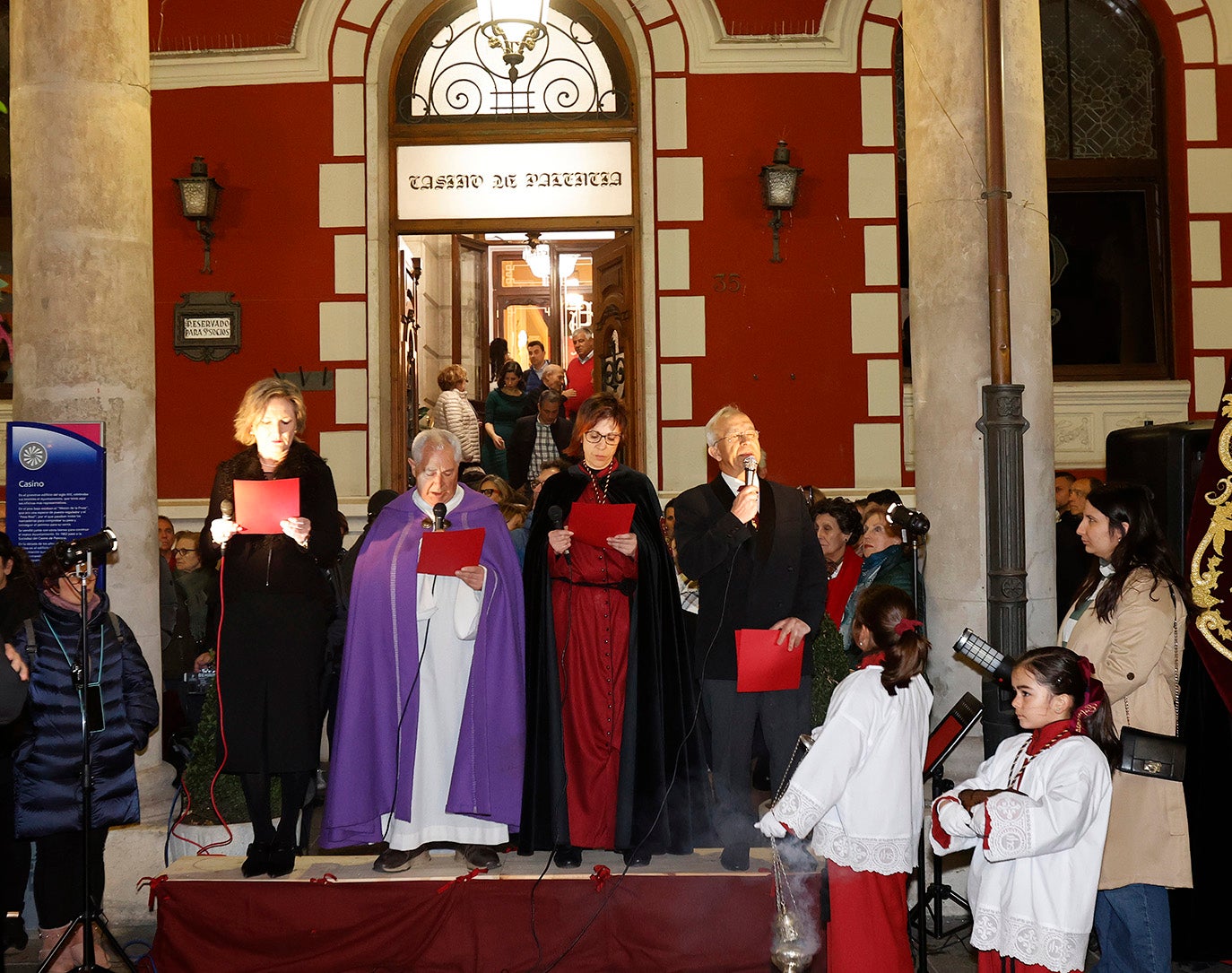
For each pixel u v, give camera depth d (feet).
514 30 25.67
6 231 29.40
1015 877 10.95
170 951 14.16
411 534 14.94
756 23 28.17
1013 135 16.72
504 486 21.95
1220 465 13.60
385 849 15.20
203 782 16.16
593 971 14.01
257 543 14.64
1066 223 29.76
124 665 14.56
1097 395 28.68
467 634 14.57
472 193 28.76
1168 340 29.45
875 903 11.98
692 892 14.03
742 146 28.12
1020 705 11.39
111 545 13.75
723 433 14.66
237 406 27.91
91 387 16.33
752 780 19.39
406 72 28.99
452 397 32.55
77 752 14.07
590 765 14.44
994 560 15.55
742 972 13.98
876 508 17.61
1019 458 15.58
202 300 27.99
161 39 28.09
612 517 13.84
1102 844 10.87
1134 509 12.80
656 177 28.14
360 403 27.91
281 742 14.16
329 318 27.99
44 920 14.19
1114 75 29.86
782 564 14.38
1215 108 28.99
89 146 16.42
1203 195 28.96
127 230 16.71
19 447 15.42
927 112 16.94
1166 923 12.60
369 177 28.02
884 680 12.03
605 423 15.01
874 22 28.25
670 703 14.67
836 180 28.14
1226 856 14.43
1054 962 10.69
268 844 14.48
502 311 43.88
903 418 28.09
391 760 14.37
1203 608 13.43
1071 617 13.64
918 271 17.13
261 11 28.02
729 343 28.09
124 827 16.28
